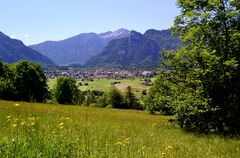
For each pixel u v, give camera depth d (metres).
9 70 91.44
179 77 26.28
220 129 23.22
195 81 24.39
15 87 87.69
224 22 24.80
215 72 23.59
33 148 6.34
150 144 11.89
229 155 12.09
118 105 133.25
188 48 25.59
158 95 27.45
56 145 6.55
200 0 25.20
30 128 7.47
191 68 25.69
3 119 12.20
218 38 24.45
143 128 20.02
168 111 26.89
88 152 6.84
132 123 24.25
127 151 8.02
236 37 23.55
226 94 23.88
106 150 7.31
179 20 26.38
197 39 25.67
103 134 11.28
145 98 68.44
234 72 23.69
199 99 23.64
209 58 23.59
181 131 21.89
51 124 10.41
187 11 26.06
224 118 23.56
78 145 7.06
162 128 22.59
